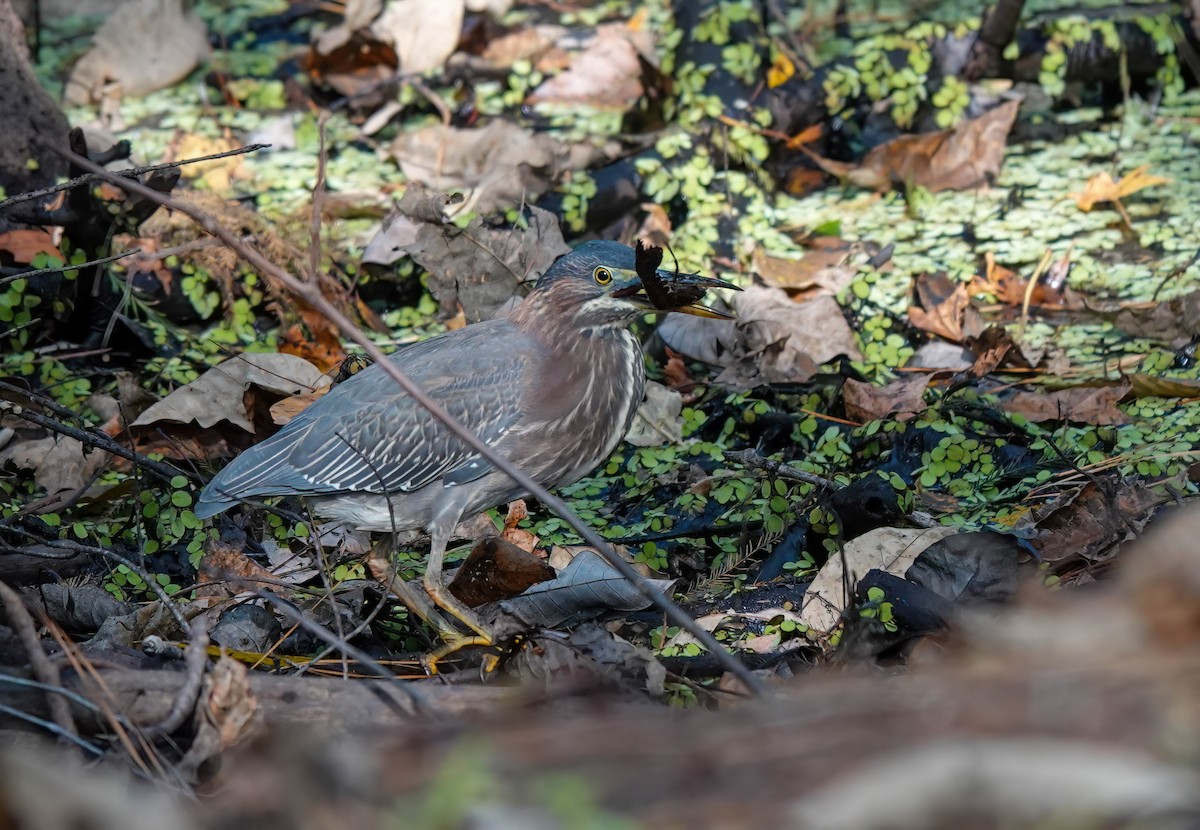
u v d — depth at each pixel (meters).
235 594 9.01
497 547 9.04
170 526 9.97
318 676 8.13
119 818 4.93
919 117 15.99
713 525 10.23
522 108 16.44
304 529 10.02
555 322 9.82
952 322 12.94
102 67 16.98
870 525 9.41
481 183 14.55
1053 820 4.25
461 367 9.67
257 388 11.05
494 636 8.32
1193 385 11.16
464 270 12.41
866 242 14.32
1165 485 9.39
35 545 9.51
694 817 4.38
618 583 8.41
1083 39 16.11
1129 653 4.71
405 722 6.36
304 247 13.90
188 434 11.05
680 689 7.27
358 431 9.45
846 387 11.62
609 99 16.59
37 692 6.36
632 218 14.43
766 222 14.48
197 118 16.47
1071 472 10.14
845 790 4.36
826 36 16.67
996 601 8.11
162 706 6.38
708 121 15.20
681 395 12.07
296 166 15.63
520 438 9.68
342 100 16.69
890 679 5.96
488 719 5.59
